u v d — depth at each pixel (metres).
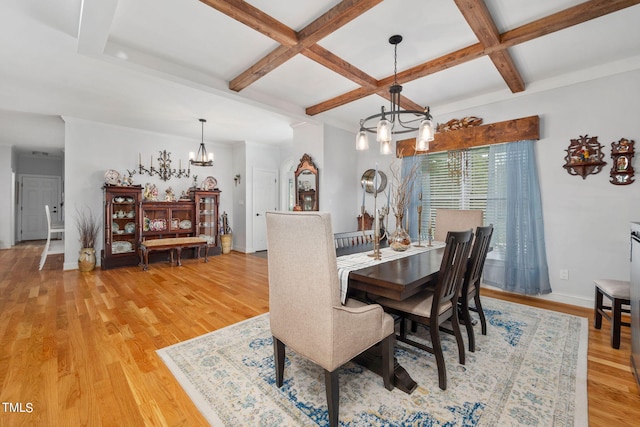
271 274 1.63
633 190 2.72
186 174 6.00
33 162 8.19
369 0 1.85
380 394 1.64
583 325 2.54
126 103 3.91
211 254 5.99
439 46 2.53
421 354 2.11
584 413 1.48
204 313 2.84
